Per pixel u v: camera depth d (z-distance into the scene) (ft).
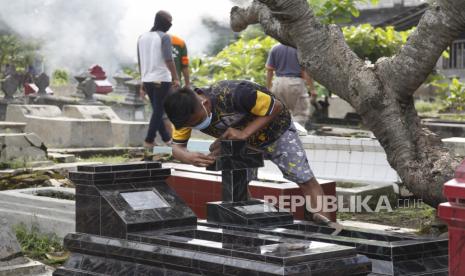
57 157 36.94
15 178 30.07
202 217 23.77
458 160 21.01
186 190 24.21
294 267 13.12
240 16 25.80
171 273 14.92
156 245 15.34
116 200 16.65
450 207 11.78
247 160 17.69
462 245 11.75
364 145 31.01
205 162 17.51
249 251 13.80
